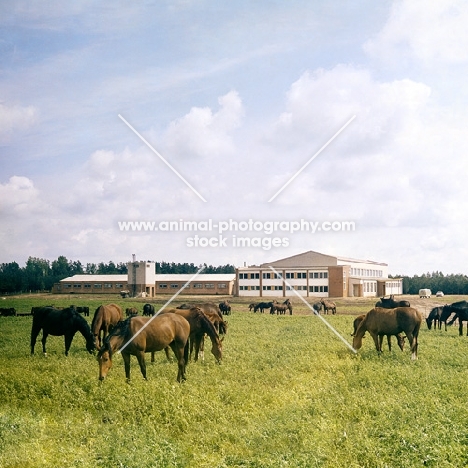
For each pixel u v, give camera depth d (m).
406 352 18.47
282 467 7.83
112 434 9.64
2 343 23.62
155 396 11.83
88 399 12.23
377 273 99.31
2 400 12.47
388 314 17.88
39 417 11.04
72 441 9.59
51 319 19.11
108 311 20.17
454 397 11.70
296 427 9.56
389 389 12.63
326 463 8.07
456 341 23.08
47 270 156.88
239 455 8.68
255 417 10.50
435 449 8.17
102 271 162.25
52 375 14.69
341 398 11.59
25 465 8.56
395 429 9.27
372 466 8.06
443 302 66.31
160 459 8.38
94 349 18.92
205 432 9.84
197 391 12.34
